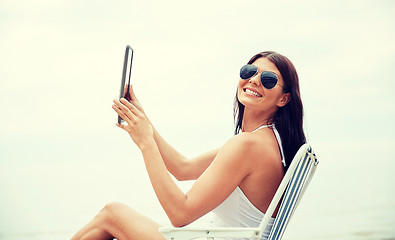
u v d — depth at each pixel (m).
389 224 7.50
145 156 1.81
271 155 1.89
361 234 6.85
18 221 9.20
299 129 2.03
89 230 1.88
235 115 2.27
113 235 1.86
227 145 1.86
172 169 2.38
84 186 13.01
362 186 11.39
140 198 11.26
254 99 1.98
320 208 9.07
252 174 1.87
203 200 1.78
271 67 1.99
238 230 1.69
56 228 8.72
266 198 1.91
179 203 1.76
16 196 11.81
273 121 2.03
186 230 1.71
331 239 6.59
